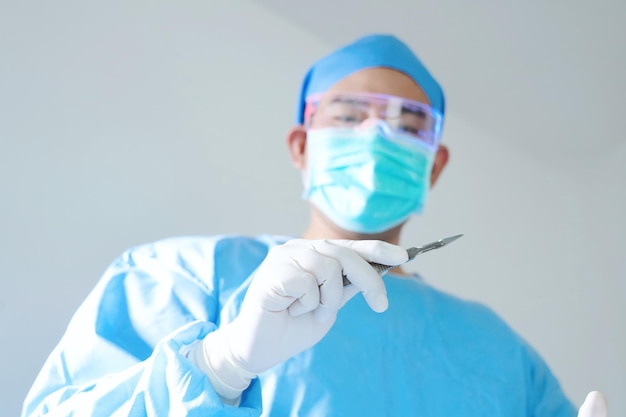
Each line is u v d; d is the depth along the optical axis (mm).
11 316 1764
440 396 1272
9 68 1914
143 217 1916
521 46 2275
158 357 964
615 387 2066
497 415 1281
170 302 1259
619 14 2240
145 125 1980
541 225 2217
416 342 1331
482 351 1361
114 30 2023
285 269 892
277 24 2162
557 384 1411
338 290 887
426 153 1552
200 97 2047
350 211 1465
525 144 2289
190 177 1981
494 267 2158
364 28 2209
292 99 2117
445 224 2174
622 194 2242
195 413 905
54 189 1868
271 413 1163
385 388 1244
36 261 1812
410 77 1611
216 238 1424
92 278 1837
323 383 1200
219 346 976
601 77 2291
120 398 964
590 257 2193
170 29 2072
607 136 2305
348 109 1534
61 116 1920
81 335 1179
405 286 1436
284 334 916
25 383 1730
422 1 2236
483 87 2285
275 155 2064
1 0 1958
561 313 2135
